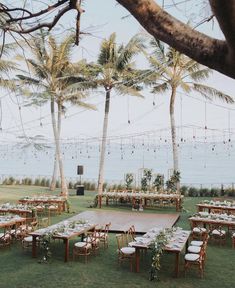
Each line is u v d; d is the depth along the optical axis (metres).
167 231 10.82
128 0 1.35
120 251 10.12
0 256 10.76
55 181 27.05
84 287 8.40
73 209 18.89
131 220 15.92
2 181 31.20
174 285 8.66
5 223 12.13
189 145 28.47
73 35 2.56
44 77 19.95
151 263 9.48
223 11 1.13
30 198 18.03
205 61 1.30
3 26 2.12
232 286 8.61
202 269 9.45
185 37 1.33
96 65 21.81
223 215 13.68
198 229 12.45
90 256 10.82
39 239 10.45
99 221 15.56
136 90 22.66
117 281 8.84
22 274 9.22
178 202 19.17
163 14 1.35
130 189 23.52
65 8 1.83
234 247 11.99
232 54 1.23
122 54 21.12
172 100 22.73
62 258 10.63
